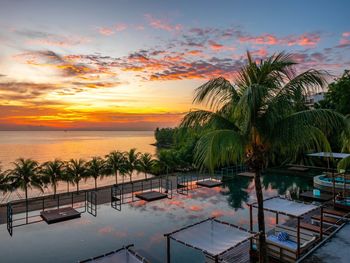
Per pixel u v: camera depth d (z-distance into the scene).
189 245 7.79
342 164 14.44
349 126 6.35
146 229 13.20
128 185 23.16
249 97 6.19
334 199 14.27
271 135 7.25
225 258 9.57
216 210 16.06
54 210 15.49
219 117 7.75
